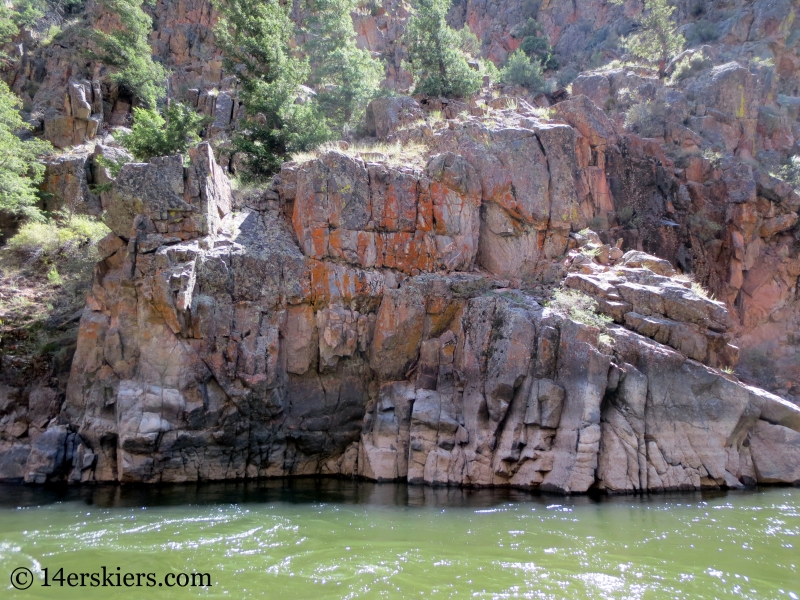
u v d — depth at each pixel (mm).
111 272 16250
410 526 10930
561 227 19250
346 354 16703
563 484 13898
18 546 9672
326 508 12398
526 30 44250
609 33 41906
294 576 8391
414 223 17938
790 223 24969
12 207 22141
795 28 35656
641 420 14430
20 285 20031
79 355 15805
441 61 26078
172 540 10023
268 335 16219
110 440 15438
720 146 27516
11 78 30969
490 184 19062
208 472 15758
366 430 16750
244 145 22109
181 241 16062
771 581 8281
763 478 14570
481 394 15648
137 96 30484
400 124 23109
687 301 15742
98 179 24922
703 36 37812
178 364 15391
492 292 17172
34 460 14992
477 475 14836
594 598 7656
